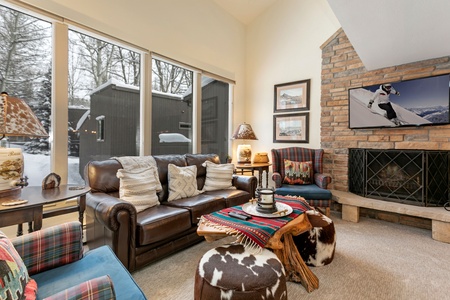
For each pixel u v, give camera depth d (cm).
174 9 344
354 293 170
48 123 234
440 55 287
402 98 312
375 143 338
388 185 320
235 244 164
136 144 311
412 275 193
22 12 216
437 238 262
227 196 279
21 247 116
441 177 290
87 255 137
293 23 430
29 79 223
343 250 238
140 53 310
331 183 379
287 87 437
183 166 301
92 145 268
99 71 274
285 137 440
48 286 107
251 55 484
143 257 193
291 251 190
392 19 207
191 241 234
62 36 236
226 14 439
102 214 176
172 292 170
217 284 129
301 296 167
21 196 162
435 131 296
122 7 280
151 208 228
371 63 314
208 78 418
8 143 213
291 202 218
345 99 364
